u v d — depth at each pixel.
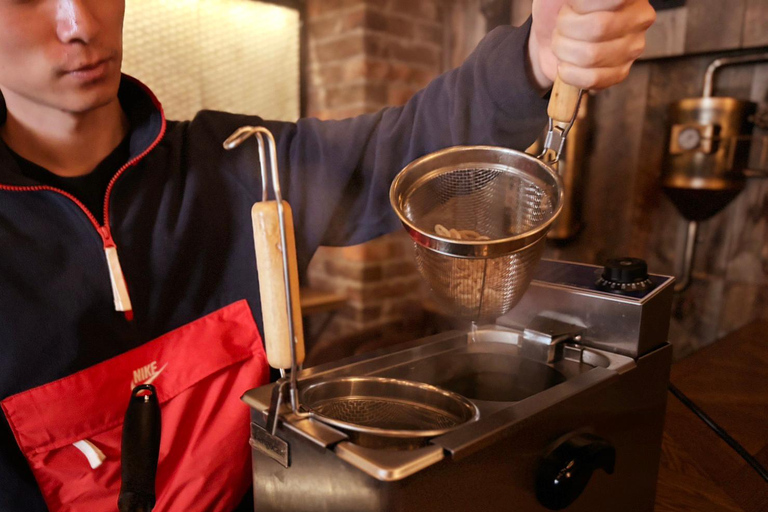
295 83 2.18
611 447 0.58
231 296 0.85
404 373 0.70
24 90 0.62
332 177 0.90
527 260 0.57
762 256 1.54
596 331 0.73
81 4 0.57
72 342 0.71
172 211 0.80
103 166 0.76
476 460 0.49
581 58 0.52
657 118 1.67
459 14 2.12
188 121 0.92
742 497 0.77
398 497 0.44
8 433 0.69
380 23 1.98
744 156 1.44
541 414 0.53
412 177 0.65
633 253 1.77
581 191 1.76
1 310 0.67
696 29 1.53
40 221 0.70
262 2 2.02
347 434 0.50
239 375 0.84
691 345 1.71
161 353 0.78
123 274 0.76
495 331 0.79
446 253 0.54
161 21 1.81
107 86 0.64
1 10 0.56
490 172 0.66
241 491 0.83
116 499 0.74
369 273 2.12
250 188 0.88
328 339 2.27
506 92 0.70
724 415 0.99
